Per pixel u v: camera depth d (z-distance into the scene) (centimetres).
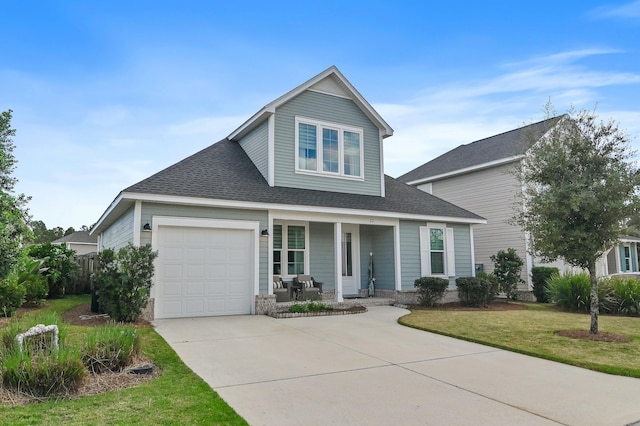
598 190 853
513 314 1230
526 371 631
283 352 715
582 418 446
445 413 451
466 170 2009
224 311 1125
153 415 418
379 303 1380
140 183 1057
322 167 1416
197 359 657
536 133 1068
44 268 1397
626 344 816
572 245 885
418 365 652
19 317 966
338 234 1327
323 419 426
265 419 423
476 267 1917
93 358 556
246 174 1332
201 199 1077
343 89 1484
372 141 1540
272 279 1196
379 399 491
